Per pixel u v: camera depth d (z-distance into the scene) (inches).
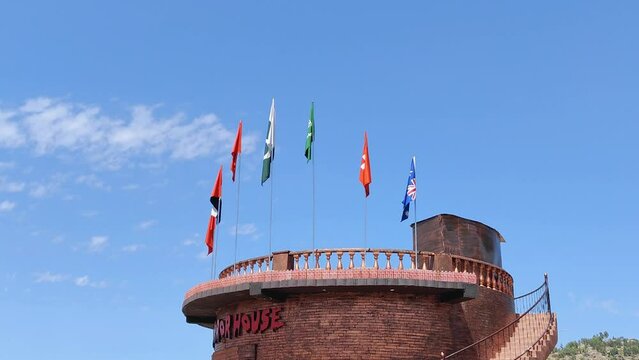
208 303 1336.1
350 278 1132.5
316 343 1165.1
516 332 1317.7
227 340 1333.7
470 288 1147.9
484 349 1241.4
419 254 1208.2
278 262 1212.5
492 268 1318.9
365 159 1296.8
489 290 1295.5
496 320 1289.4
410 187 1284.4
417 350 1161.4
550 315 1299.2
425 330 1178.0
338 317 1169.4
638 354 5433.1
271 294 1190.9
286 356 1186.0
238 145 1470.2
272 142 1413.6
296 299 1205.1
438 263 1214.3
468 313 1239.5
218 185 1501.0
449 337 1197.1
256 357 1235.2
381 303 1175.0
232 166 1471.5
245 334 1275.8
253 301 1274.6
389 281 1124.5
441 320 1198.3
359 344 1151.6
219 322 1369.3
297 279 1148.5
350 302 1175.0
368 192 1259.8
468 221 1405.0
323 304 1182.9
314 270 1151.6
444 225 1384.1
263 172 1389.0
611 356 5482.3
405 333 1165.7
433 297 1202.6
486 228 1432.1
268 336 1227.9
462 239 1382.9
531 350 1162.6
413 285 1127.6
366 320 1163.9
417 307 1187.3
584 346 5866.1
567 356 5654.5
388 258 1174.3
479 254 1387.8
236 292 1212.5
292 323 1196.5
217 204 1491.1
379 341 1153.4
